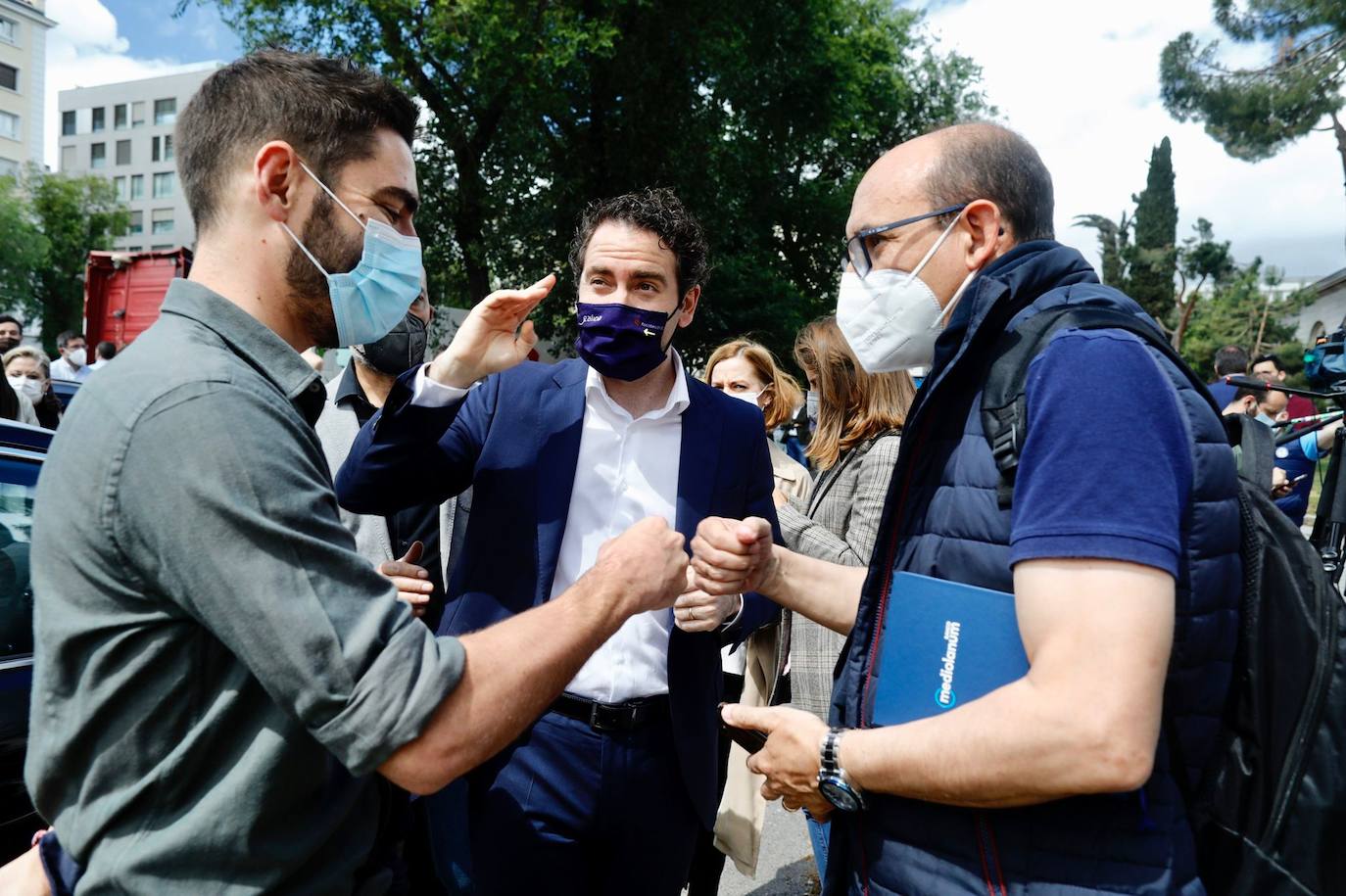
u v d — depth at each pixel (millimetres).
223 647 987
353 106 1190
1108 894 1016
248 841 986
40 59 58906
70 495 962
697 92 15852
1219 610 1040
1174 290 42594
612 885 1917
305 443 1058
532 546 1861
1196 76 17062
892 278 1329
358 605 976
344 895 1104
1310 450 4883
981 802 1010
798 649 2547
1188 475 1009
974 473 1131
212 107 1159
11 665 1802
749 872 2693
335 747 942
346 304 1220
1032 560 980
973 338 1132
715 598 1743
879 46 21844
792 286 17797
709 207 15844
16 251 39406
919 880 1127
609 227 1896
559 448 1911
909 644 1146
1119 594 922
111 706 972
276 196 1152
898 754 1059
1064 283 1212
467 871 1906
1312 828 1042
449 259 15922
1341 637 1084
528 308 1726
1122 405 976
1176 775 1065
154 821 989
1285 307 38781
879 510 2484
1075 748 909
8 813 1668
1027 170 1286
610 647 1846
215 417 947
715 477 1986
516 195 14914
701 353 16516
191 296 1089
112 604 961
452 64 14430
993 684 1070
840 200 20594
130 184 72500
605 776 1821
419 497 1884
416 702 954
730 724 1271
